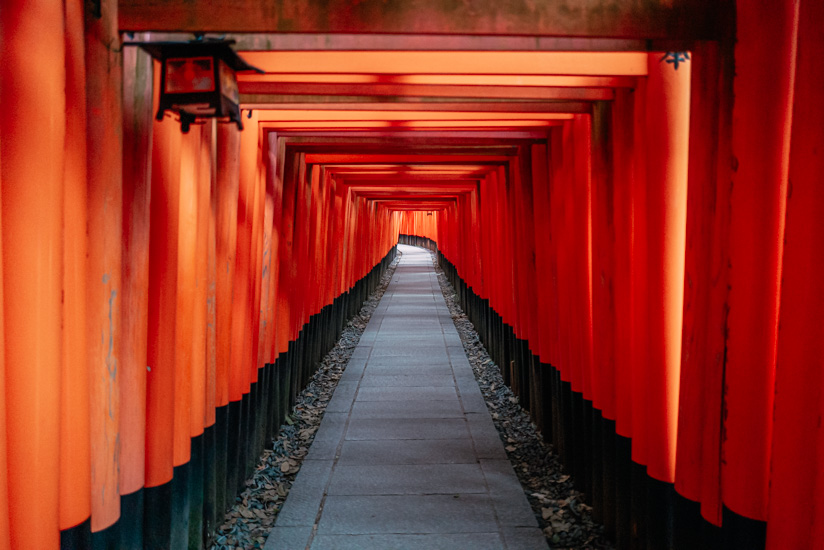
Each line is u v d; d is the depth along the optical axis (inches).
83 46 94.6
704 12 103.0
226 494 189.6
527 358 297.1
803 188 81.8
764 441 94.3
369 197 615.2
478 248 482.6
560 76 144.7
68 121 91.8
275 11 100.8
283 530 179.6
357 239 598.2
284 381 277.9
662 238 134.6
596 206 171.9
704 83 111.7
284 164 265.6
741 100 95.2
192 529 154.5
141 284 116.5
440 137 241.4
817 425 82.7
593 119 170.4
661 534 137.4
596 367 178.1
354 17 100.6
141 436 118.5
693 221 115.3
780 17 90.7
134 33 112.1
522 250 295.1
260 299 228.1
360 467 228.5
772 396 94.2
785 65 91.3
